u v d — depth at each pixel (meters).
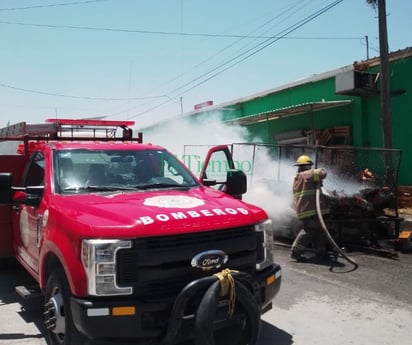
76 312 3.49
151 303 3.46
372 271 7.12
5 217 6.30
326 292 6.04
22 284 6.48
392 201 9.26
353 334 4.65
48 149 5.25
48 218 4.29
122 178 4.97
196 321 3.46
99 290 3.45
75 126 7.40
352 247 8.69
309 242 7.97
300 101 16.47
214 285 3.52
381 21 11.46
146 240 3.54
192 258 3.65
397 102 12.87
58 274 3.90
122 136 7.52
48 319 4.14
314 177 7.71
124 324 3.42
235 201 4.47
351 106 14.24
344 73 12.85
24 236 5.51
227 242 3.85
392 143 12.55
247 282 3.77
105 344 3.51
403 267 7.36
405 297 5.82
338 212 8.72
